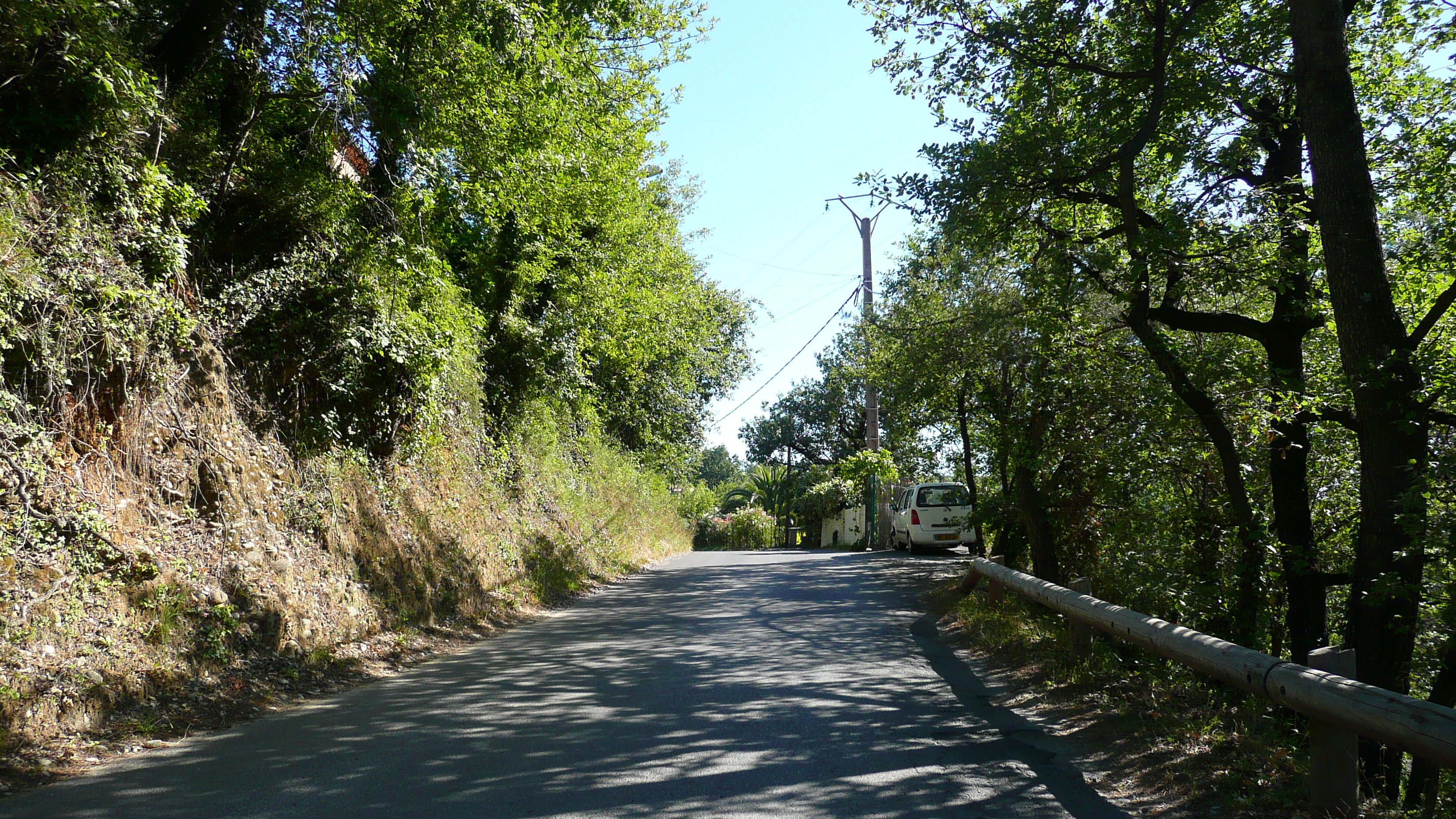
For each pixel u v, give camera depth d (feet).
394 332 36.70
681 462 120.06
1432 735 12.19
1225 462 31.68
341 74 32.86
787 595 48.70
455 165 40.52
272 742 19.29
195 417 28.04
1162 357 31.17
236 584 26.27
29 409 22.30
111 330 24.53
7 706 17.83
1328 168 24.39
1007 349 43.16
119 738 19.01
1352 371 23.84
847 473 88.38
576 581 52.75
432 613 35.50
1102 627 24.82
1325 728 15.26
